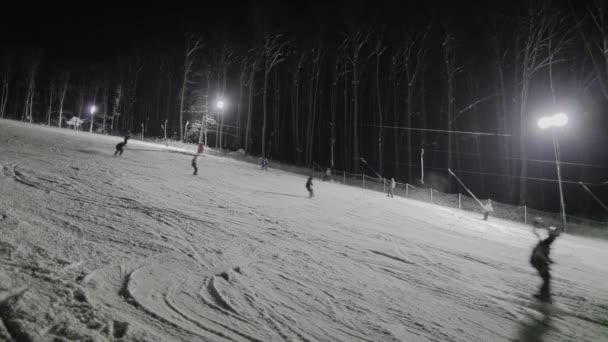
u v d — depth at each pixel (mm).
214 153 46938
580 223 28688
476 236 17531
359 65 53406
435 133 49906
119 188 15367
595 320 7945
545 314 8000
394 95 50750
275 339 5438
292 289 7578
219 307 6160
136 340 4652
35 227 8172
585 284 10859
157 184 18188
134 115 82375
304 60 57938
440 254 12617
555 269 12438
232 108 66625
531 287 9906
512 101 42375
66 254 6969
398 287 8703
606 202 38594
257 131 68062
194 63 60719
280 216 15367
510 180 39000
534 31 36062
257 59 56562
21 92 80375
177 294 6332
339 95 62375
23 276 5645
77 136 39156
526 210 29688
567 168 41594
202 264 8109
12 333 4301
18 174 14367
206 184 20953
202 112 60188
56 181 14391
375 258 11062
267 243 10859
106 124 80438
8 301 4871
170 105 72688
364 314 6879
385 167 56719
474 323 7152
